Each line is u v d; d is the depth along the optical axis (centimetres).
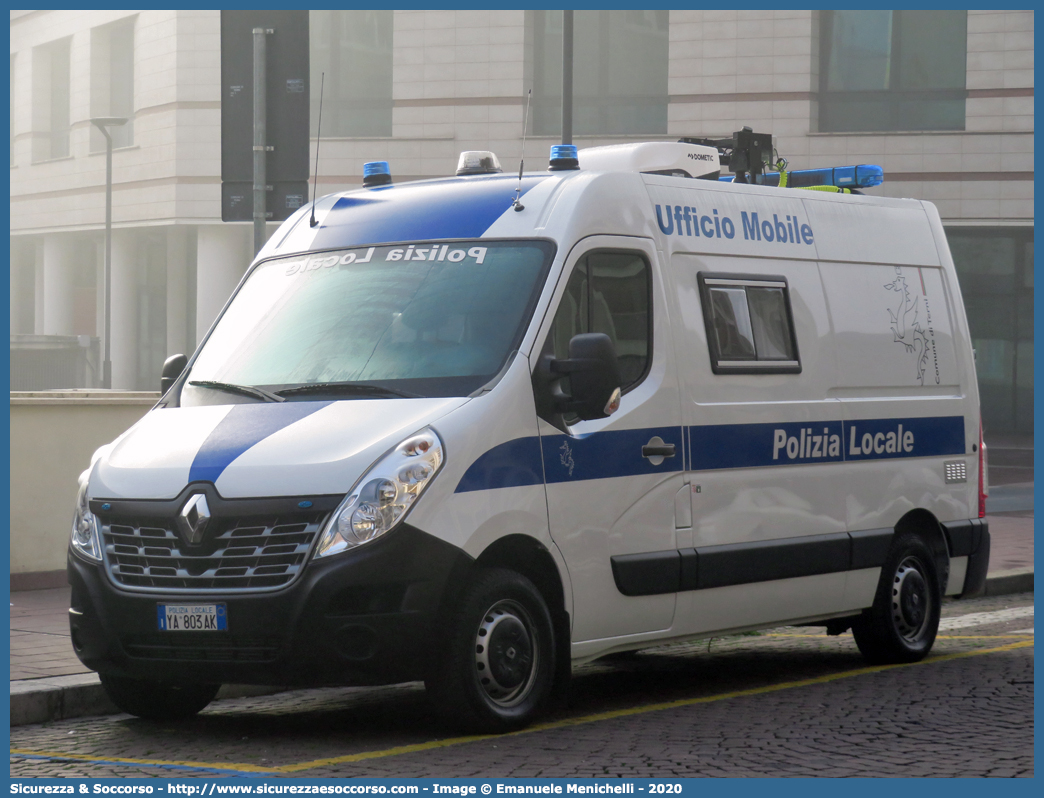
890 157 9212
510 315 1875
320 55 10419
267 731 1861
